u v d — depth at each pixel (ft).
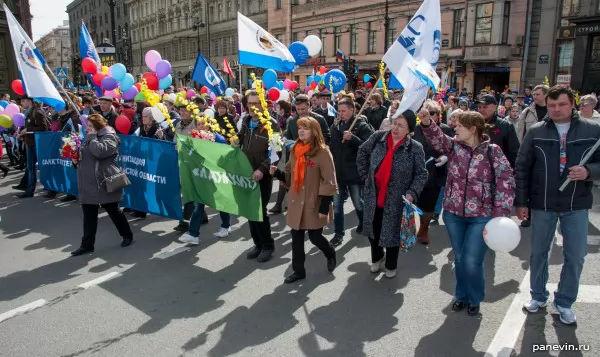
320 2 123.54
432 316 13.19
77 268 17.03
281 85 31.42
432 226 22.06
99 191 17.98
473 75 87.40
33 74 20.86
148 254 18.47
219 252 18.71
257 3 146.51
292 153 15.53
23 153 37.81
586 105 23.98
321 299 14.35
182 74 188.85
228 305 13.99
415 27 17.01
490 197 12.42
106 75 25.66
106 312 13.57
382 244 14.98
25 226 22.34
